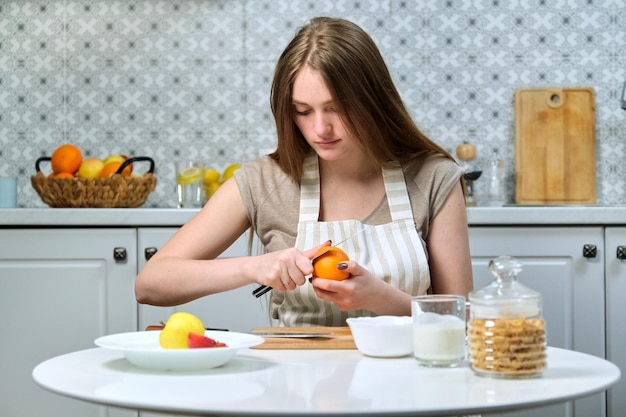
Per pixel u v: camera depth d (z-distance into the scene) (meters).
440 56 3.71
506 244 3.10
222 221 2.13
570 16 3.72
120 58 3.73
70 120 3.73
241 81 3.73
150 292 1.98
